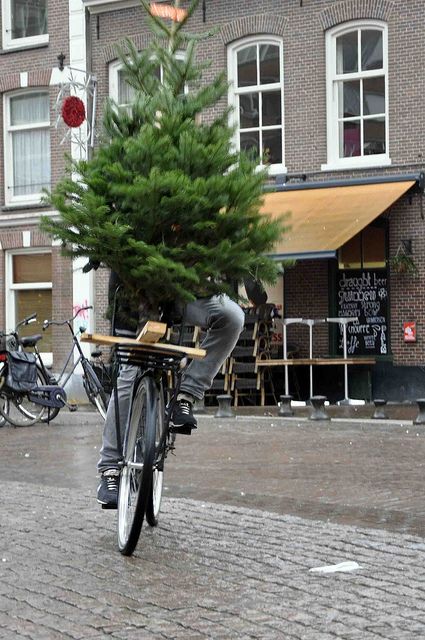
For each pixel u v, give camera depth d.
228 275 7.26
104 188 7.05
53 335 28.36
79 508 8.77
